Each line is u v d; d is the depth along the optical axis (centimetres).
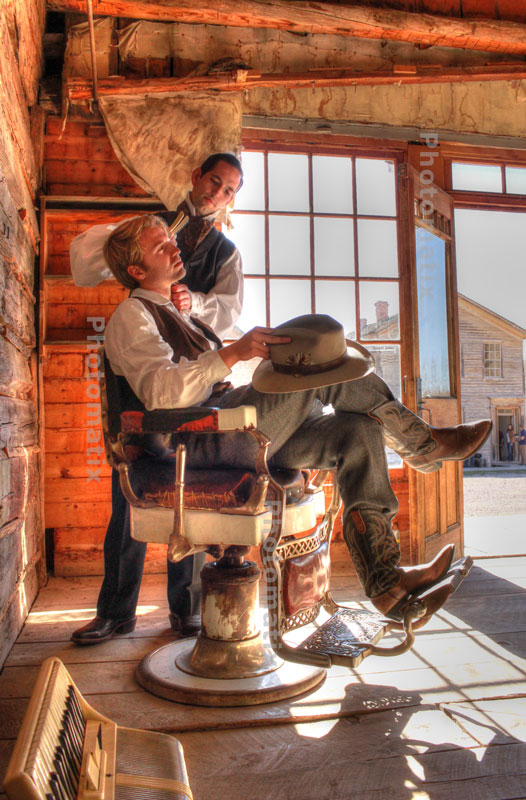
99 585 317
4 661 201
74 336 340
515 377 2003
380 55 384
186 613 229
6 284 219
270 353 156
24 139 280
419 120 389
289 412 163
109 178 349
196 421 152
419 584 158
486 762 138
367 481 161
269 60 368
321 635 165
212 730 155
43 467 319
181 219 259
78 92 340
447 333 395
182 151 348
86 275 243
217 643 184
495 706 167
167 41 356
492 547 417
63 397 336
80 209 338
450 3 388
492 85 404
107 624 226
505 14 395
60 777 82
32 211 309
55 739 89
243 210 374
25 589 256
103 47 350
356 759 140
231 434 164
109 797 93
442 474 374
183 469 156
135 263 188
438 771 134
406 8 381
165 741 118
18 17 258
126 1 332
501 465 1922
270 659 187
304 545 169
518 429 1991
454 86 396
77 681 187
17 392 256
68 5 337
